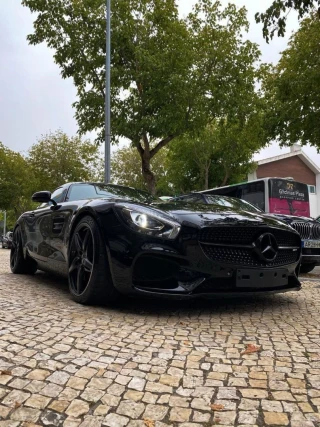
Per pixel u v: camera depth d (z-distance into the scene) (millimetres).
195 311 3338
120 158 30953
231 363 2170
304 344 2533
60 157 29844
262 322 3059
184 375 1988
